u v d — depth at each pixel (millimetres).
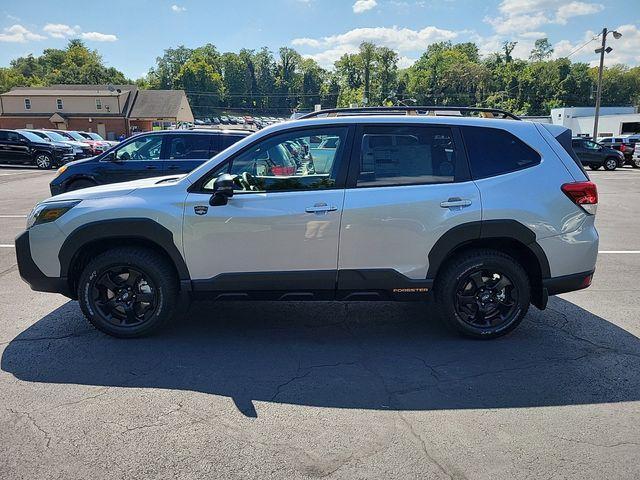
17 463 2803
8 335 4602
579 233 4391
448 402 3473
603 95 115438
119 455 2875
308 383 3744
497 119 4520
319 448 2949
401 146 4352
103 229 4316
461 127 4406
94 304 4465
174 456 2869
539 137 4457
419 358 4176
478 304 4484
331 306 5457
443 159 4359
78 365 4016
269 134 4375
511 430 3131
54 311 5230
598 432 3111
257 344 4457
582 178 4430
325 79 147875
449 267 4402
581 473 2730
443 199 4254
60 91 66812
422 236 4266
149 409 3367
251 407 3400
